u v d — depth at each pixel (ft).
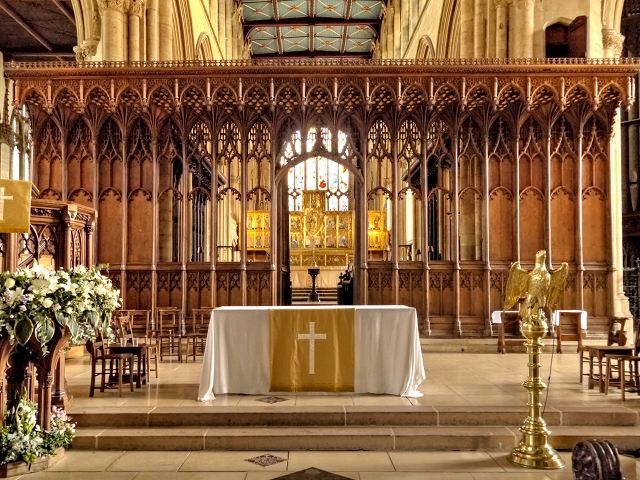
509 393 22.25
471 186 37.99
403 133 38.50
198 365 29.50
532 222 37.60
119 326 26.40
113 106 35.73
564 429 18.94
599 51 39.68
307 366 22.57
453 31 51.60
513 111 37.45
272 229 37.76
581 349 24.53
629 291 57.62
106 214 37.50
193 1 53.93
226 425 19.30
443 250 53.98
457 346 34.83
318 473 15.88
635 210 59.72
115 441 18.10
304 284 81.92
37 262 19.15
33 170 37.17
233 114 37.63
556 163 37.76
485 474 15.85
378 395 22.27
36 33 63.10
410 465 16.63
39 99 35.94
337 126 37.58
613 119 37.22
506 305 17.78
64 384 20.02
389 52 80.23
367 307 23.45
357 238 38.81
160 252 38.83
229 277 37.55
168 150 37.99
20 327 15.25
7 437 15.70
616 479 9.36
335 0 79.87
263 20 86.38
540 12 39.58
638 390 21.83
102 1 42.01
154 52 44.24
